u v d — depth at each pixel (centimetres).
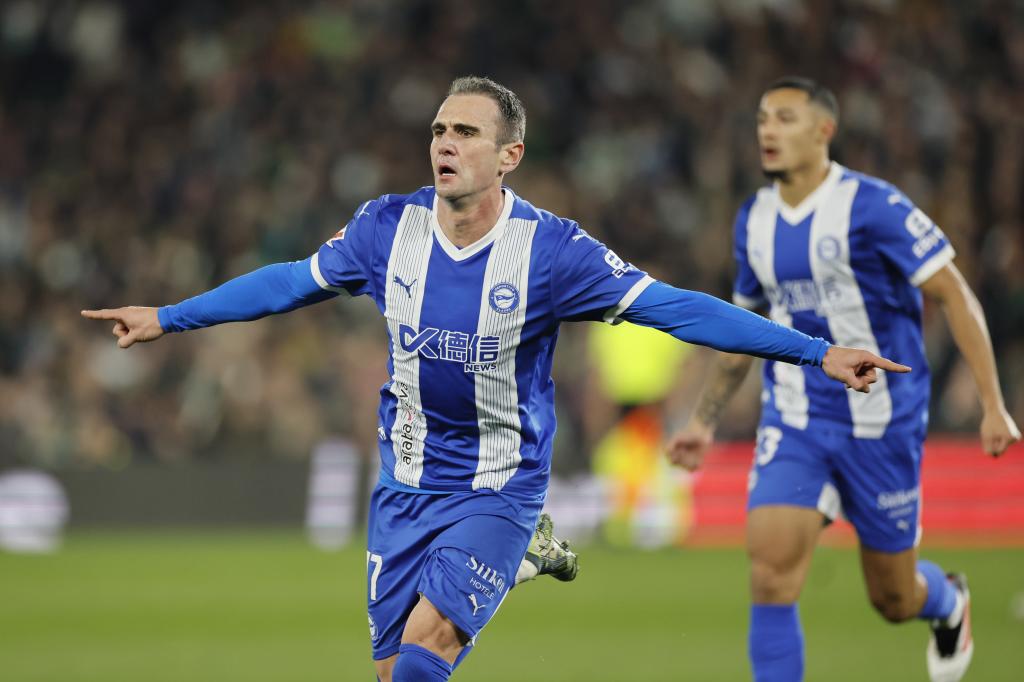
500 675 2666
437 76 6681
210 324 1764
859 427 2147
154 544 4612
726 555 4512
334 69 6712
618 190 6203
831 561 4306
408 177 6431
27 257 5978
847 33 6744
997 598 3516
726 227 6000
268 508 4825
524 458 1747
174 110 6656
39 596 3653
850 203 2162
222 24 6931
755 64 6712
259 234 6031
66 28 6888
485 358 1694
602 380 5084
